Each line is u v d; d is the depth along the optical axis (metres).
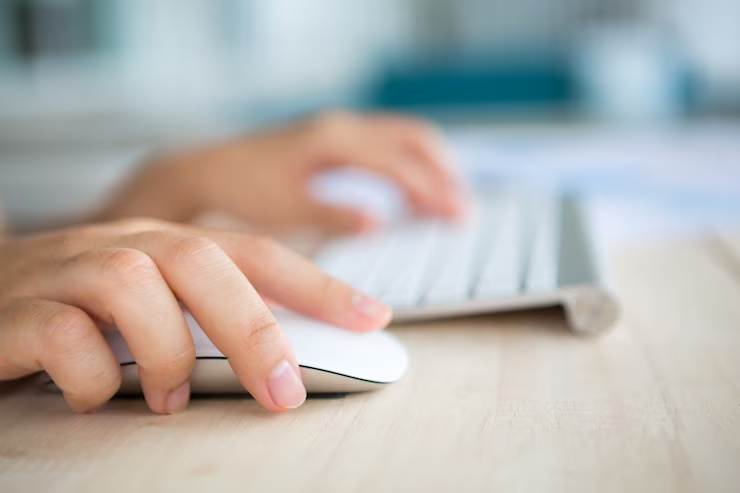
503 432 0.32
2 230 0.71
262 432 0.33
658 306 0.46
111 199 0.80
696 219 0.65
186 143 1.37
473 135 1.22
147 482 0.30
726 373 0.37
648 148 1.01
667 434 0.32
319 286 0.38
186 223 0.72
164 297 0.34
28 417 0.35
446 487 0.29
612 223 0.65
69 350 0.34
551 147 1.07
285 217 0.70
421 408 0.35
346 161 0.69
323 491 0.29
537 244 0.50
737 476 0.29
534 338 0.41
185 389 0.35
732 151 0.95
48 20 1.49
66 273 0.35
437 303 0.42
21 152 1.36
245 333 0.34
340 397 0.36
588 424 0.33
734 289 0.48
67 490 0.30
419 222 0.63
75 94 1.49
